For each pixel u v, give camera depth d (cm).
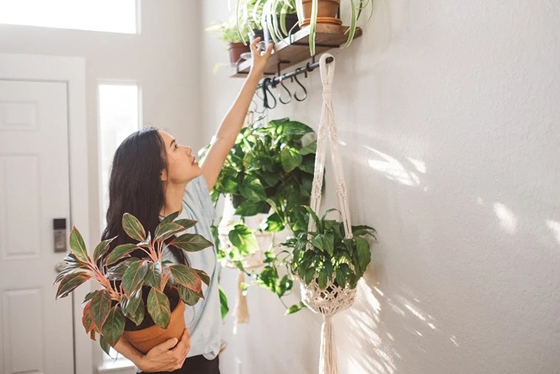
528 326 116
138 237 118
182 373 164
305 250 164
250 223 263
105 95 358
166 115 364
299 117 219
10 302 338
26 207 339
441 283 141
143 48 358
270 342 262
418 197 149
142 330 123
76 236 115
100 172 358
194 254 164
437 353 144
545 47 109
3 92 332
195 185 183
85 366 348
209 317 164
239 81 287
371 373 176
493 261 124
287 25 190
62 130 344
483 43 124
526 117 114
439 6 137
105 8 356
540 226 112
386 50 159
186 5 366
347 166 183
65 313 346
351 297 167
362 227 170
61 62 341
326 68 181
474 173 128
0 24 331
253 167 196
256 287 278
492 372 126
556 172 108
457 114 133
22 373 341
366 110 171
